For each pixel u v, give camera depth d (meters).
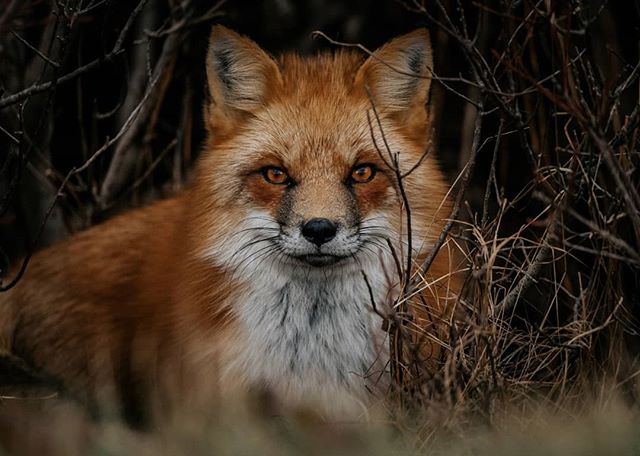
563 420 8.69
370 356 9.49
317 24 16.78
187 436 8.32
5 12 9.52
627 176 8.87
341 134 9.55
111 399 10.49
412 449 8.00
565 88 8.55
